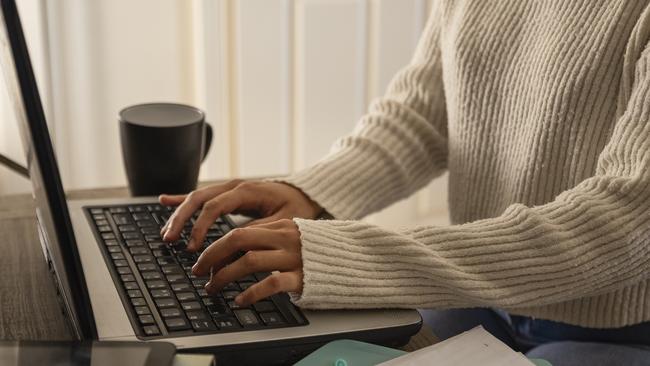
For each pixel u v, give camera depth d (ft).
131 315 2.53
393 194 3.91
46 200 2.11
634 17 3.16
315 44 6.75
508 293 2.81
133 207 3.46
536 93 3.40
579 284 2.82
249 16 6.51
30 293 2.98
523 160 3.48
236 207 3.25
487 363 2.35
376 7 6.81
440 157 4.14
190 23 6.41
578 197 2.90
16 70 1.98
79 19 6.10
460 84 3.73
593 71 3.22
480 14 3.69
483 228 2.91
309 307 2.63
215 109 6.57
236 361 2.42
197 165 3.82
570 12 3.32
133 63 6.34
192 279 2.79
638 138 2.89
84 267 2.86
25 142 2.30
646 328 3.40
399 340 2.63
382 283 2.72
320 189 3.54
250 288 2.58
